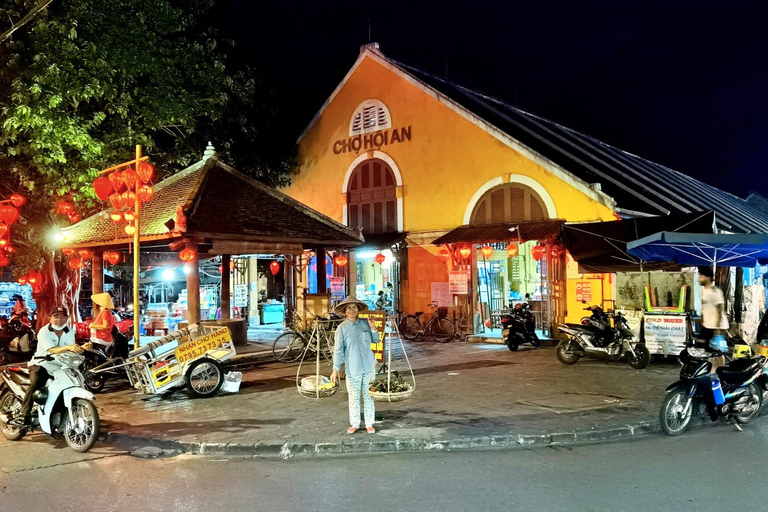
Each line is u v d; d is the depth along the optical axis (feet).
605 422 26.53
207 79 56.34
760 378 28.02
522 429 25.61
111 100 49.70
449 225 61.77
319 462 23.27
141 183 38.47
